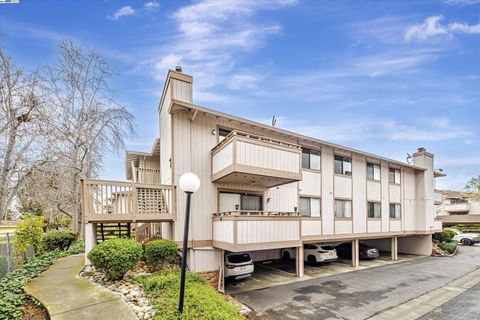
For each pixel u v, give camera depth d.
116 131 18.48
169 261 9.09
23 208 20.92
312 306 8.41
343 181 15.59
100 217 8.77
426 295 9.62
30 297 6.43
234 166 9.23
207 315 5.41
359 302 8.81
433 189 20.77
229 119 11.38
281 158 10.56
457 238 27.14
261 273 12.74
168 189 9.95
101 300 6.09
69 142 17.75
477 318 7.53
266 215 9.96
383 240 21.81
